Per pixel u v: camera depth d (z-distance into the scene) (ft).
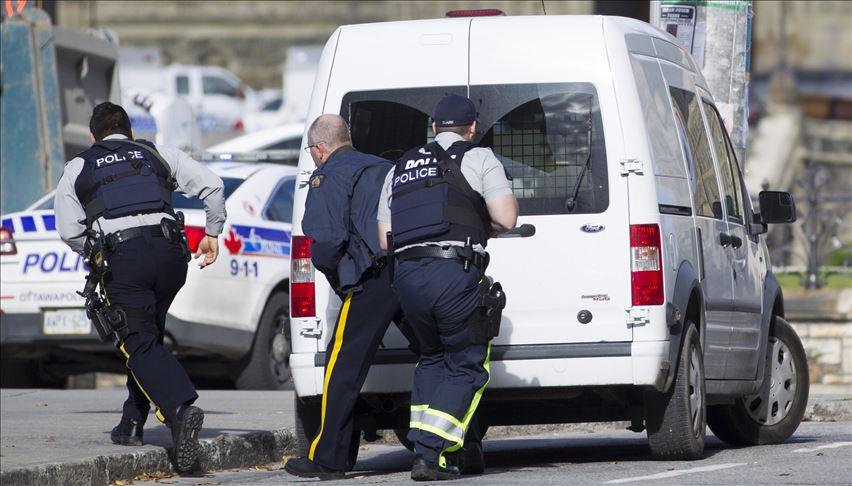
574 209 98.32
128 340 102.06
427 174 94.07
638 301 97.14
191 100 465.06
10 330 153.28
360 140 102.06
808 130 467.11
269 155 183.42
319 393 100.58
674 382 99.96
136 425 107.24
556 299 98.02
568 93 99.40
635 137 98.48
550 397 99.19
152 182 103.35
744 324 115.65
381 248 95.96
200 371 163.53
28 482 91.25
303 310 100.99
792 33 496.64
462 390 93.71
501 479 93.25
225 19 605.73
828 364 198.39
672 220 100.89
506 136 99.76
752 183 431.43
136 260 101.81
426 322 93.97
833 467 94.73
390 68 101.76
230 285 155.22
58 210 103.45
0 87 192.34
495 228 94.27
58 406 140.97
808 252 214.69
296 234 101.55
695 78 115.44
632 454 113.70
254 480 100.53
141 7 603.67
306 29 604.90
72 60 199.00
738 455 106.32
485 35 101.04
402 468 109.50
